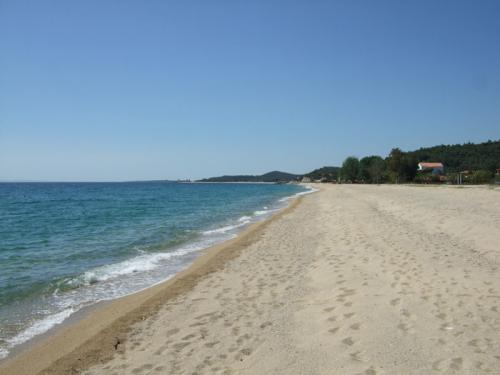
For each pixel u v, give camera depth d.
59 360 5.71
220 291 8.79
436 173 100.88
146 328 6.76
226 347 5.67
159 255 14.20
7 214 33.84
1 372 5.56
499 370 4.38
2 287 10.00
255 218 27.84
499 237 12.05
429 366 4.58
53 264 12.86
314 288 8.33
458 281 7.84
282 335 5.93
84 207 42.69
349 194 51.06
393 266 9.41
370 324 5.96
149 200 57.84
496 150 124.50
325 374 4.63
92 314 7.96
